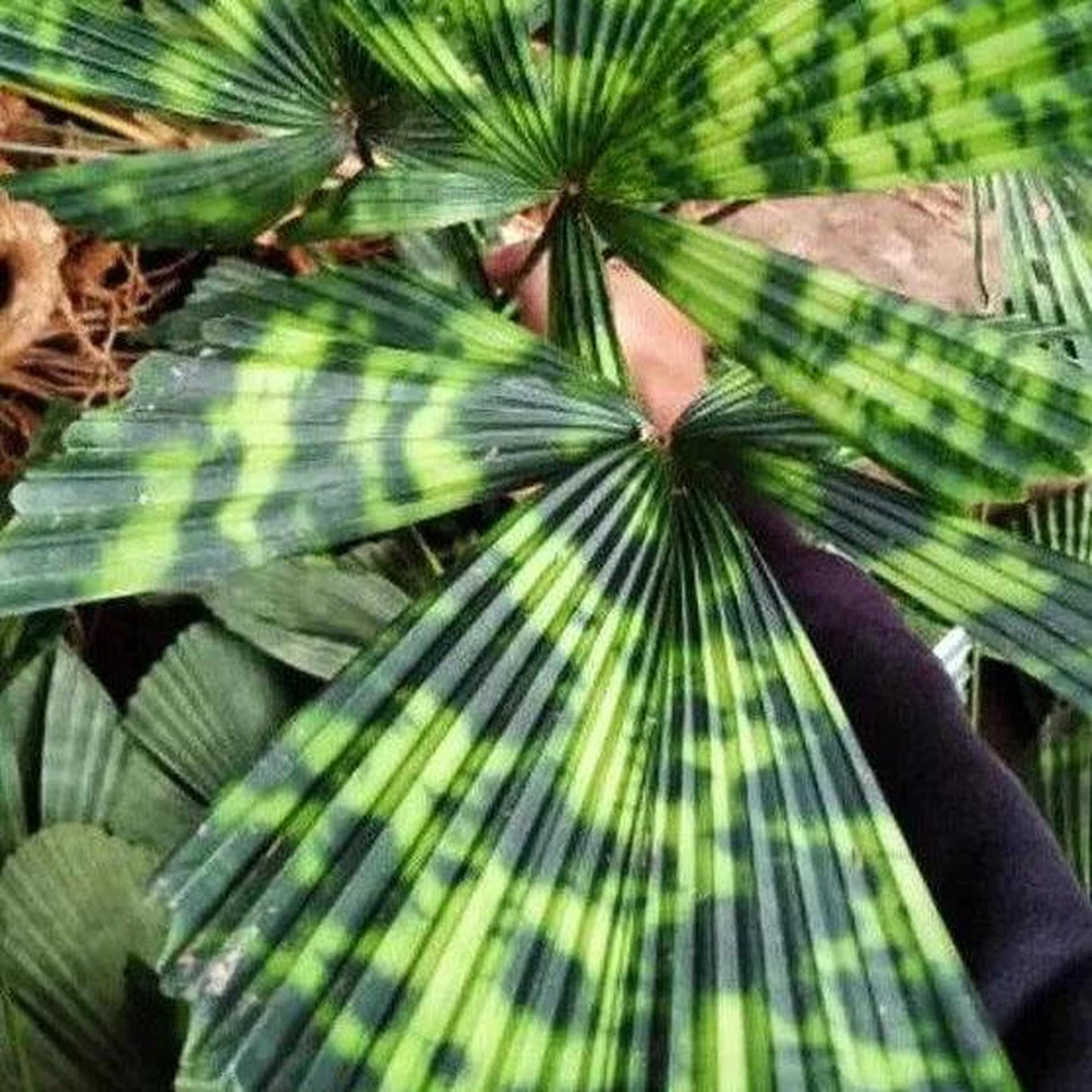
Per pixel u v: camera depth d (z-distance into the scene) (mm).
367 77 831
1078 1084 518
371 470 594
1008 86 592
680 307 654
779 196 644
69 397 1207
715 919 537
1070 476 590
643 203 677
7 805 920
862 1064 516
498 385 622
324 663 1030
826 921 539
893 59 604
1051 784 1136
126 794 961
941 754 581
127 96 751
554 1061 508
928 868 569
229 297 753
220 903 510
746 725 574
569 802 549
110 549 554
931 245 1876
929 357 613
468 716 554
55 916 856
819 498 644
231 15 796
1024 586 615
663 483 633
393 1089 493
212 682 1017
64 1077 813
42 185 786
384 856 525
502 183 722
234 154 810
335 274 680
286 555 575
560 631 579
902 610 1064
